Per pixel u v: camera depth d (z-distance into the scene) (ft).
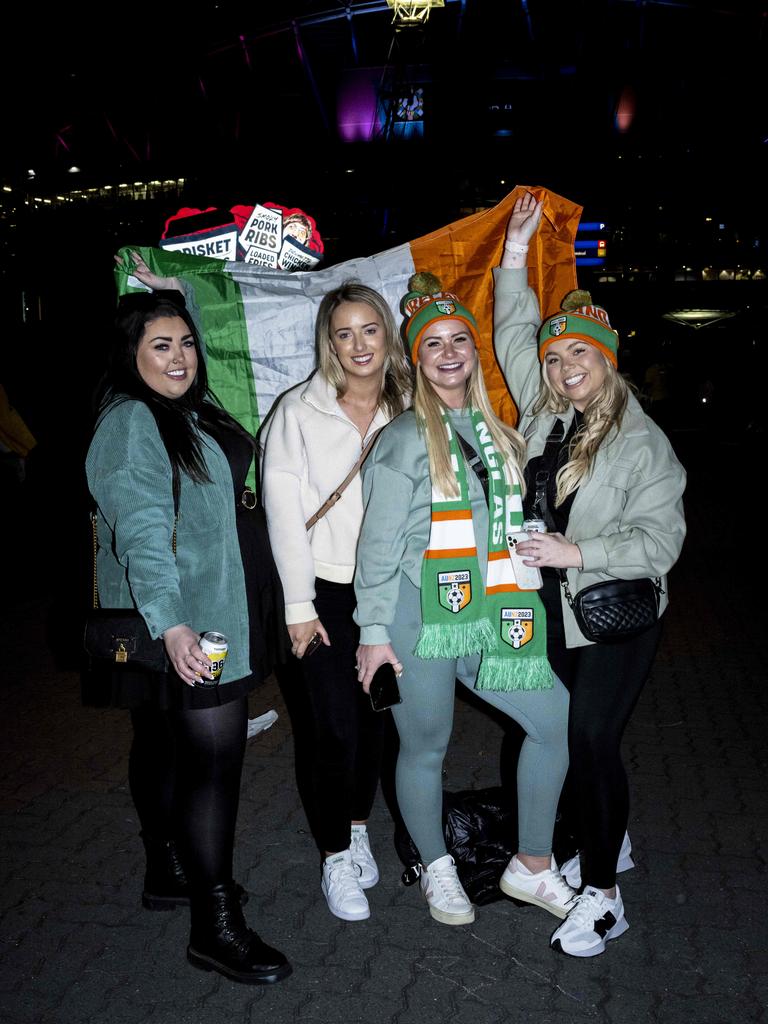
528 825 9.75
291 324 11.62
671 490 9.11
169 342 8.79
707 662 19.79
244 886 10.77
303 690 9.99
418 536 9.40
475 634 9.20
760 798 13.05
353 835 10.95
